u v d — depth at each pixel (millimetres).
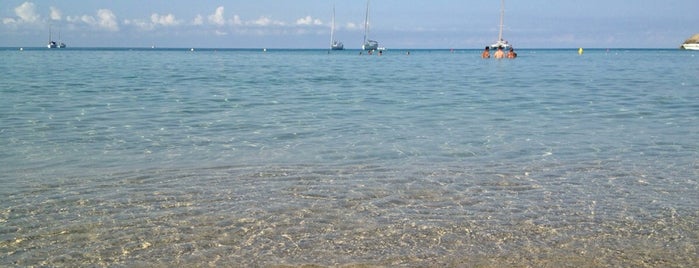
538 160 10258
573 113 16422
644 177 9109
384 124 14227
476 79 31359
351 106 17891
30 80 27547
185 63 54625
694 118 15289
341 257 5996
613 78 31938
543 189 8414
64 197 7879
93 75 32438
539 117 15594
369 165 9820
